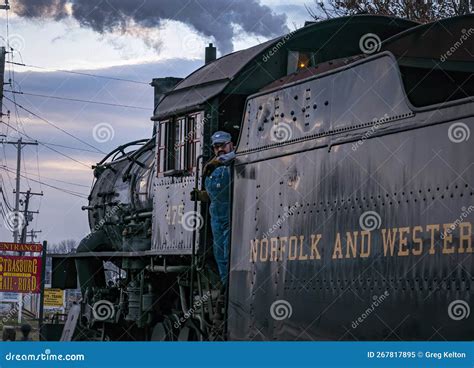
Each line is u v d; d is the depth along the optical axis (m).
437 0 23.12
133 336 16.05
